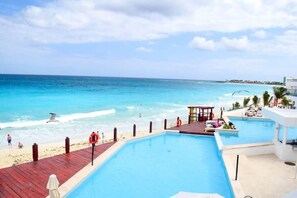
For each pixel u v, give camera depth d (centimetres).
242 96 9938
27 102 4991
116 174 1320
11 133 2684
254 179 1179
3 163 1672
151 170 1388
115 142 1861
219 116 3509
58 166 1312
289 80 4444
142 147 1855
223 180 1270
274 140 1631
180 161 1553
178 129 2362
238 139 2055
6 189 1035
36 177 1162
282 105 4134
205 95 9438
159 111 4625
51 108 4447
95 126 3123
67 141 1536
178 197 759
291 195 529
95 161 1406
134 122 3444
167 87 13800
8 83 9831
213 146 1911
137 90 10231
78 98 6191
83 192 1104
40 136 2594
